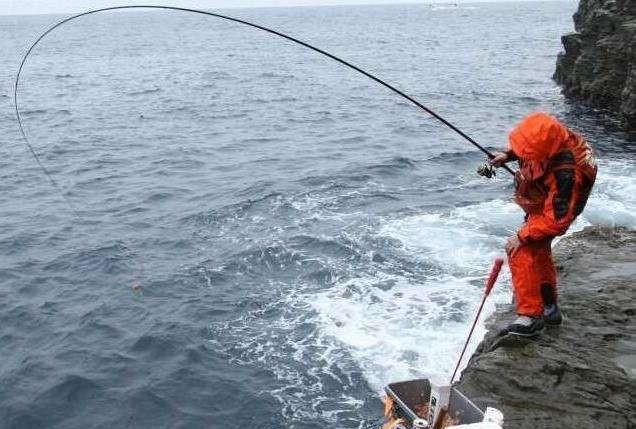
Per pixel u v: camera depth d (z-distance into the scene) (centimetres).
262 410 776
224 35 13312
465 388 457
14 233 1413
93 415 791
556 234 446
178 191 1748
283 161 2105
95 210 1586
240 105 3616
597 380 458
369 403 767
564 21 15438
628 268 650
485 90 3947
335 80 4884
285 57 7362
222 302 1052
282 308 1012
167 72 5800
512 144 436
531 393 448
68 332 981
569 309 562
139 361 898
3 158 2225
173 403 804
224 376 849
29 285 1144
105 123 3031
